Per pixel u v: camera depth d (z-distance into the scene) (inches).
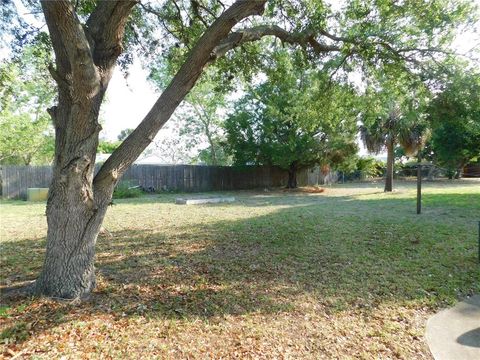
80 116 121.4
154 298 142.6
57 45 125.4
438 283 168.1
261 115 749.3
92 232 139.4
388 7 232.1
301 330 120.2
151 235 272.1
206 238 261.1
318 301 145.1
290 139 713.6
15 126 749.9
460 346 112.0
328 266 192.1
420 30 239.6
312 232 283.6
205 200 539.8
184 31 261.4
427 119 314.8
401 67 261.1
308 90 375.9
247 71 294.5
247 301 143.3
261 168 920.3
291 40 218.7
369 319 130.3
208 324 122.0
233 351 105.3
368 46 246.7
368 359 103.5
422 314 136.0
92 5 198.4
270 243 244.8
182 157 1277.1
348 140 720.3
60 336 107.4
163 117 141.8
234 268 186.5
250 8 141.3
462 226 305.0
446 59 251.8
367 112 346.6
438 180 1123.3
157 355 100.9
